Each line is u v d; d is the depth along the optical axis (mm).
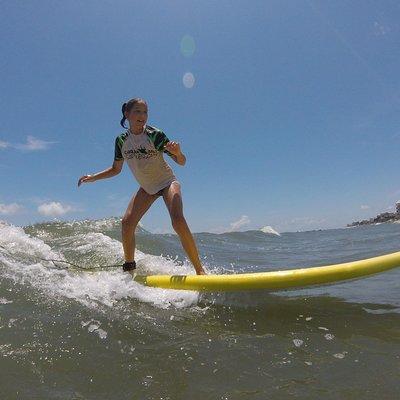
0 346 2268
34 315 2703
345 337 2578
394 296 3518
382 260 3404
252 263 6430
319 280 3170
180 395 1916
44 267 4035
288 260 6703
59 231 6863
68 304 2982
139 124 4070
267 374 2100
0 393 1869
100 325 2643
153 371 2129
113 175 4516
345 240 10281
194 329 2723
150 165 4098
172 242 7621
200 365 2191
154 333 2600
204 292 3455
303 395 1896
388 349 2357
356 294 3670
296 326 2812
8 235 5262
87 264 4738
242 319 2969
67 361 2191
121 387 1988
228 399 1879
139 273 4332
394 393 1888
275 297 3611
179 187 4180
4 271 3549
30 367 2105
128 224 4172
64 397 1882
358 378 2031
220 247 8680
